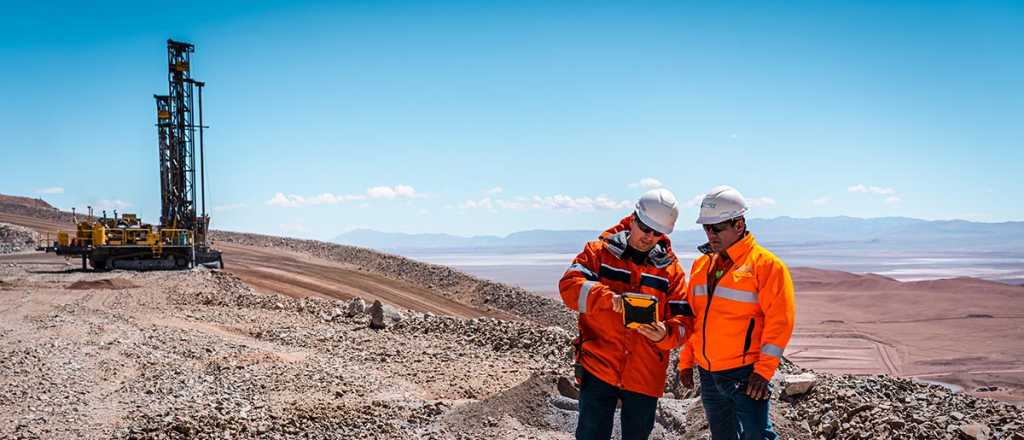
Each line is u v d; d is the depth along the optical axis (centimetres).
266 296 1758
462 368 952
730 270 414
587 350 398
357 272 4300
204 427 589
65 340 1112
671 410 641
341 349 1088
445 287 4222
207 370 896
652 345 393
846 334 5925
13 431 619
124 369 915
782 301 393
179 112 3381
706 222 416
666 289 407
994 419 649
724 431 433
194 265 3200
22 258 3628
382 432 596
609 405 399
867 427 600
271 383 812
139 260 3072
